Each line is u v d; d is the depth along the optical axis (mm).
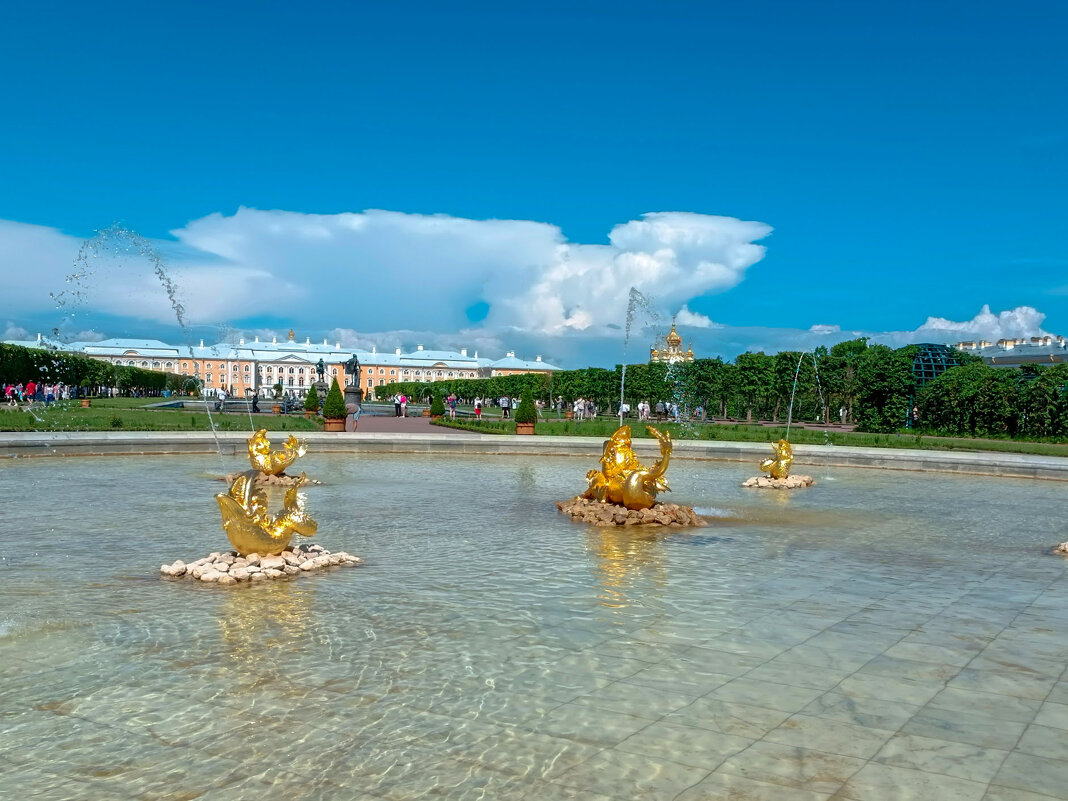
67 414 40500
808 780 4488
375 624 7344
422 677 5992
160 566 9578
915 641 7125
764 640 7066
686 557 10828
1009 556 11430
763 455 27281
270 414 55750
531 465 23938
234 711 5316
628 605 8211
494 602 8219
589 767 4605
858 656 6664
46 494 15648
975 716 5426
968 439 41250
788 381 60875
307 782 4391
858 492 19172
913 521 14641
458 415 63469
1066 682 6121
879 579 9695
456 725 5152
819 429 50875
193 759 4637
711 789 4375
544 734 5039
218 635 6934
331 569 9609
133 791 4266
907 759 4766
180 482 17750
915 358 57125
